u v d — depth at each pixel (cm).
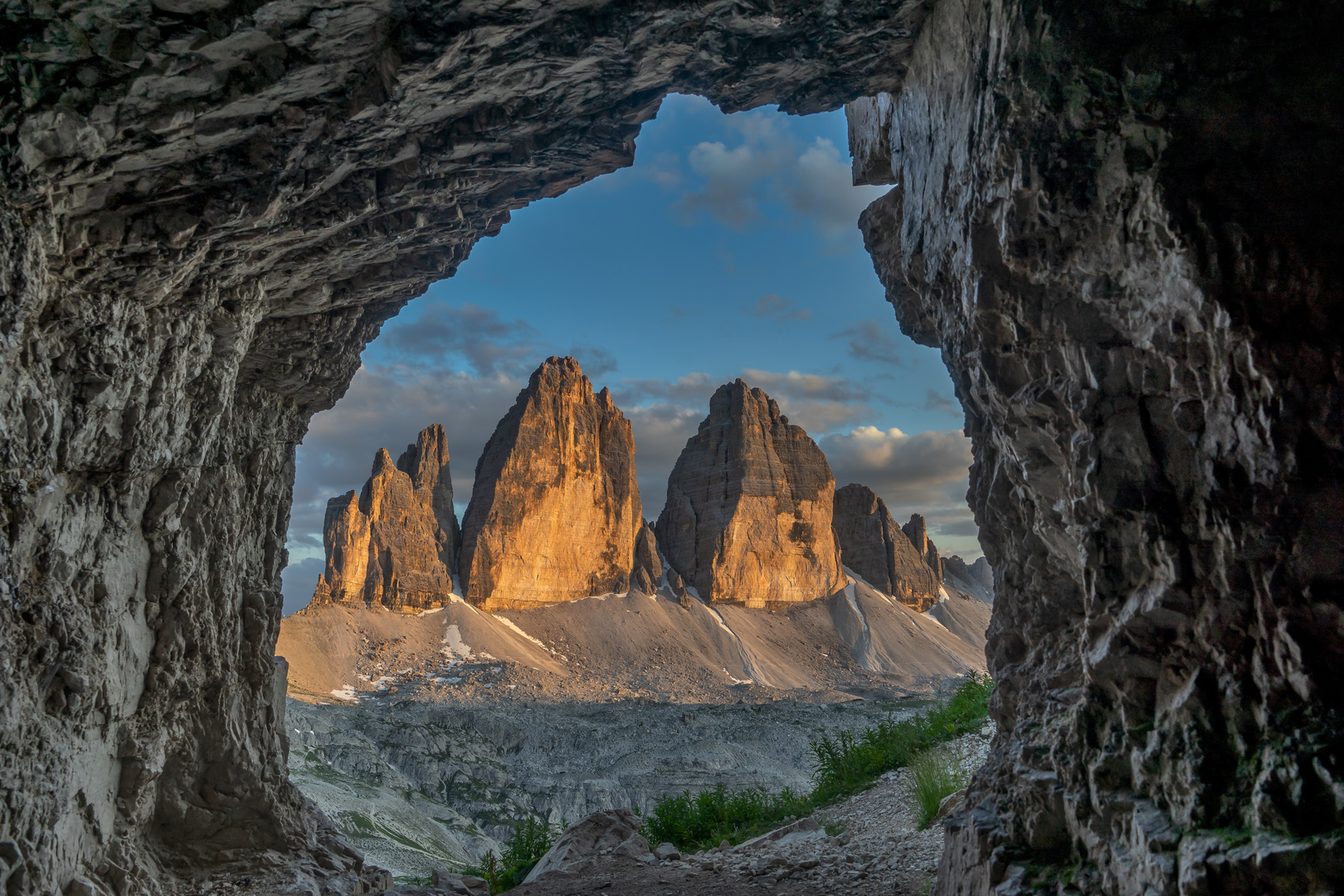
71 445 686
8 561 604
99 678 748
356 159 732
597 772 8294
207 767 1013
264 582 1177
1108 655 490
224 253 768
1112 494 488
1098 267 493
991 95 517
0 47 521
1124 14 447
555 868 1148
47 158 577
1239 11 429
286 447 1248
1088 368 510
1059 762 529
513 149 801
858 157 1050
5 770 604
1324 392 399
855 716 10212
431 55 607
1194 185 432
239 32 552
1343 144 412
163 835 965
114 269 680
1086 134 473
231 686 1051
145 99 579
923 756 1262
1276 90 424
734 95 791
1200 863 388
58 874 690
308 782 5712
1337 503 397
